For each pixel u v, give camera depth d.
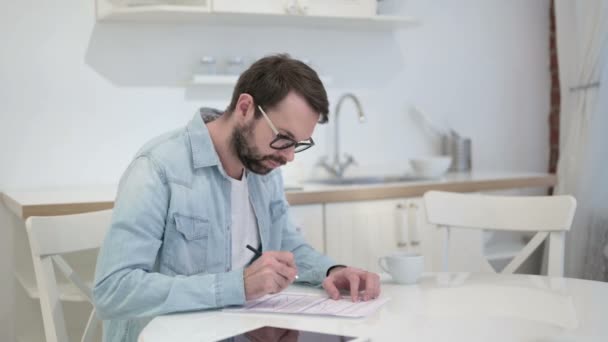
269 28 3.26
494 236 3.61
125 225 1.47
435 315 1.34
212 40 3.16
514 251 3.34
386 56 3.52
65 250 1.74
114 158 3.03
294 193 2.64
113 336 1.63
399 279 1.63
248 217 1.72
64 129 2.95
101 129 3.01
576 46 3.25
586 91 3.16
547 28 3.91
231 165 1.66
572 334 1.21
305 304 1.44
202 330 1.26
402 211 2.87
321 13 2.98
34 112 2.90
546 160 3.93
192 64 3.13
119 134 3.04
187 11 2.79
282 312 1.38
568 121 3.31
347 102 3.45
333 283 1.57
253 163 1.57
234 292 1.40
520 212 2.05
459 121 3.72
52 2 2.90
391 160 3.56
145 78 3.06
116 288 1.42
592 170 3.09
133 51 3.04
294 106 1.48
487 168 3.81
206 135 1.61
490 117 3.80
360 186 2.83
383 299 1.47
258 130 1.52
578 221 3.12
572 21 3.28
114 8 2.81
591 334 1.21
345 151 3.46
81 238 1.78
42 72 2.90
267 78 1.50
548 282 1.62
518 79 3.86
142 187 1.52
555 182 3.28
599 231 3.06
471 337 1.19
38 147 2.91
